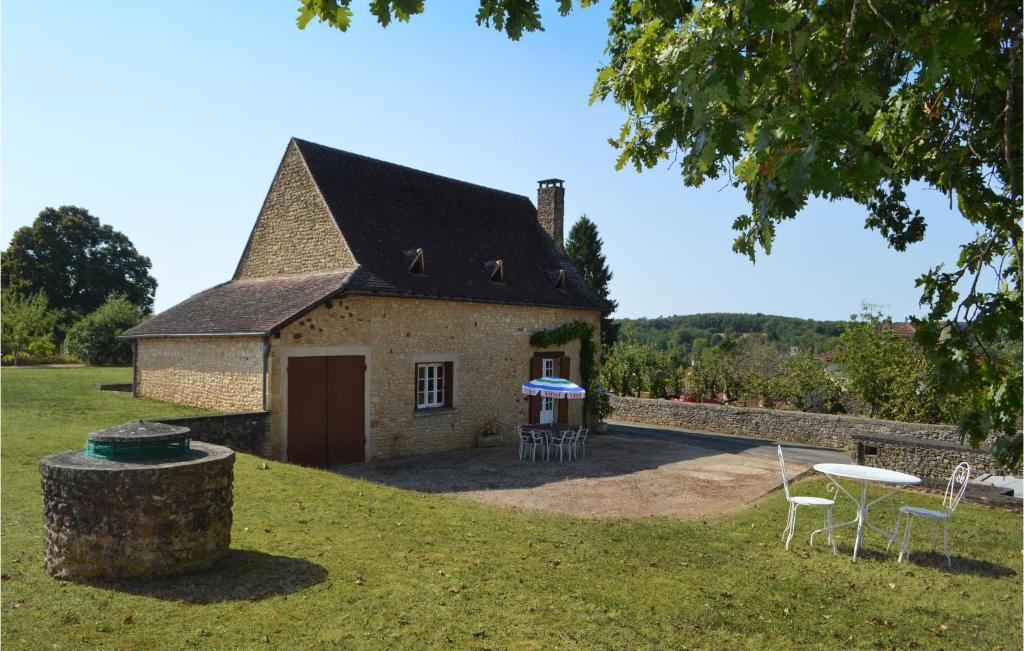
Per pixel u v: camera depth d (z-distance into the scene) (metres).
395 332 16.83
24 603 5.90
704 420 25.34
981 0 3.38
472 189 23.50
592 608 6.82
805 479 15.07
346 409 15.79
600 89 4.75
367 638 5.82
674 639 6.23
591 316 23.19
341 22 3.11
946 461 15.05
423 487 13.27
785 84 3.43
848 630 6.64
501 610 6.61
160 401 17.59
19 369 27.39
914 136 4.51
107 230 49.00
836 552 9.23
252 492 10.23
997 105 4.12
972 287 3.25
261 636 5.68
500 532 9.34
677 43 3.72
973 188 4.41
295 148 18.44
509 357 20.00
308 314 15.02
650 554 8.76
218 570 7.00
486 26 3.04
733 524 10.67
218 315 16.84
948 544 9.95
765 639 6.34
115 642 5.39
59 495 6.47
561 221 25.19
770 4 2.86
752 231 3.20
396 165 21.16
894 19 3.53
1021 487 13.62
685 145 3.57
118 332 34.72
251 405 14.83
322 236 17.50
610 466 16.36
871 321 23.69
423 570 7.54
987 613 7.21
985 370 3.04
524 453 17.92
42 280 45.22
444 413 18.00
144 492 6.52
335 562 7.55
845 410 26.20
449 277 18.55
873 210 5.22
